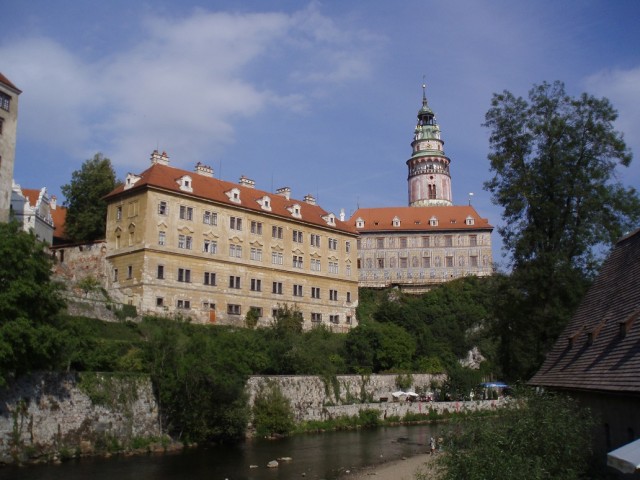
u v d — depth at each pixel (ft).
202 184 282.36
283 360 222.89
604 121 134.51
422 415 239.91
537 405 76.38
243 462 148.25
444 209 465.47
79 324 160.56
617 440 77.25
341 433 205.05
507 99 145.48
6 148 209.46
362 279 447.01
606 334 88.89
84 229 291.17
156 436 160.66
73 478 121.60
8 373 130.00
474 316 359.66
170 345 169.58
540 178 136.36
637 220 132.36
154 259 249.75
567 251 134.10
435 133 518.78
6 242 130.11
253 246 288.71
